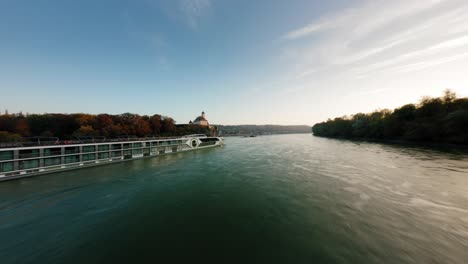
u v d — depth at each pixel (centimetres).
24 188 2456
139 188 2447
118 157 4256
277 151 6144
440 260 1038
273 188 2347
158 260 1098
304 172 3119
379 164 3512
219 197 2095
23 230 1460
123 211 1775
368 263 1030
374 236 1278
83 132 5484
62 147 3331
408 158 3912
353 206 1756
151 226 1496
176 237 1336
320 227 1416
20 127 5231
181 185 2556
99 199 2083
